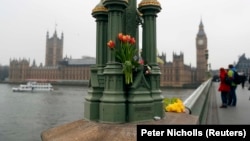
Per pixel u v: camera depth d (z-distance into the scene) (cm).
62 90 14988
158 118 459
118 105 420
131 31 491
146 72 468
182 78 14925
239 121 820
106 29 491
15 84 19400
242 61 12619
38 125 4966
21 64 19525
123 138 351
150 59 493
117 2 438
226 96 1241
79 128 416
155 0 498
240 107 1262
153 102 465
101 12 487
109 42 432
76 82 17250
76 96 11519
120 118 420
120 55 441
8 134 4134
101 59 478
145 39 501
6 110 6975
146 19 500
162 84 15150
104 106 424
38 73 18850
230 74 1242
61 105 8250
